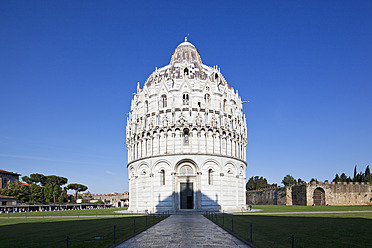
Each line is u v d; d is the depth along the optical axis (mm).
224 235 32500
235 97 97875
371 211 76250
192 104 87188
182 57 104688
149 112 89375
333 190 123125
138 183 88438
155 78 97312
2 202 123562
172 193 81438
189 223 46781
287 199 136375
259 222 46531
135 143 92312
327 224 42188
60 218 67312
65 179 179125
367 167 156250
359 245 25438
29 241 29969
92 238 31234
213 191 83062
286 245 25656
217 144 86625
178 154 82938
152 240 29391
